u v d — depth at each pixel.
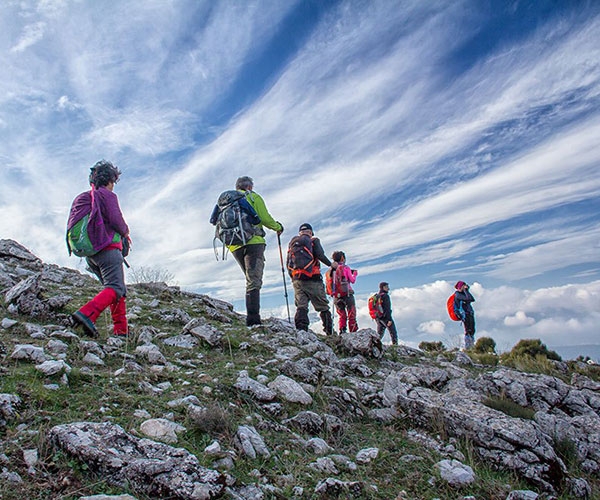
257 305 8.75
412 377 6.60
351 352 8.51
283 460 3.92
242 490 3.34
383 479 4.00
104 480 3.10
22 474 3.04
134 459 3.25
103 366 5.17
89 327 6.01
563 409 7.07
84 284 10.17
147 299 9.82
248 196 8.80
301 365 6.12
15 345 5.11
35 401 3.89
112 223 6.24
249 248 8.73
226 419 4.14
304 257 9.96
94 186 6.39
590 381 9.45
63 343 5.44
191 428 3.98
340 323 12.23
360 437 4.86
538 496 4.18
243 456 3.78
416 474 4.13
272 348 7.13
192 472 3.18
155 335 6.94
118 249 6.46
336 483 3.62
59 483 3.02
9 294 6.90
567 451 5.38
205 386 4.95
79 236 6.11
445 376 7.00
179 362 5.77
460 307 14.60
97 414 3.92
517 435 4.70
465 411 5.15
